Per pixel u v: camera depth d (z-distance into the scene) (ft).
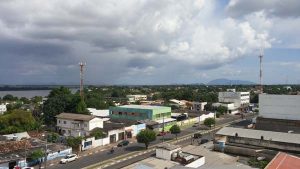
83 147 214.07
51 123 297.33
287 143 201.57
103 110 350.02
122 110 324.39
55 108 298.97
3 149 175.83
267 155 186.19
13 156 166.81
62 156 191.11
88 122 241.96
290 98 305.12
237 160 182.50
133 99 612.29
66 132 257.55
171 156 151.02
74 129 251.39
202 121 366.63
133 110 316.60
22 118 263.29
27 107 426.51
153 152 205.36
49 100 310.86
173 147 156.25
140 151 208.74
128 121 290.56
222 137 224.53
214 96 550.36
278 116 311.27
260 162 176.76
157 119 313.32
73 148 209.36
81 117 252.62
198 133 274.16
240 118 402.31
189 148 207.41
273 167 134.82
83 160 184.96
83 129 245.04
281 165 138.82
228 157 187.83
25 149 177.47
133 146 226.17
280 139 207.10
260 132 224.94
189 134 278.87
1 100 574.97
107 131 237.86
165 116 327.26
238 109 477.36
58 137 227.20
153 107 328.70
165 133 276.41
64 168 167.02
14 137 212.84
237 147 199.82
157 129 293.02
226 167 118.93
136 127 271.49
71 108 304.71
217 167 118.73
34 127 268.41
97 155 198.29
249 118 404.57
